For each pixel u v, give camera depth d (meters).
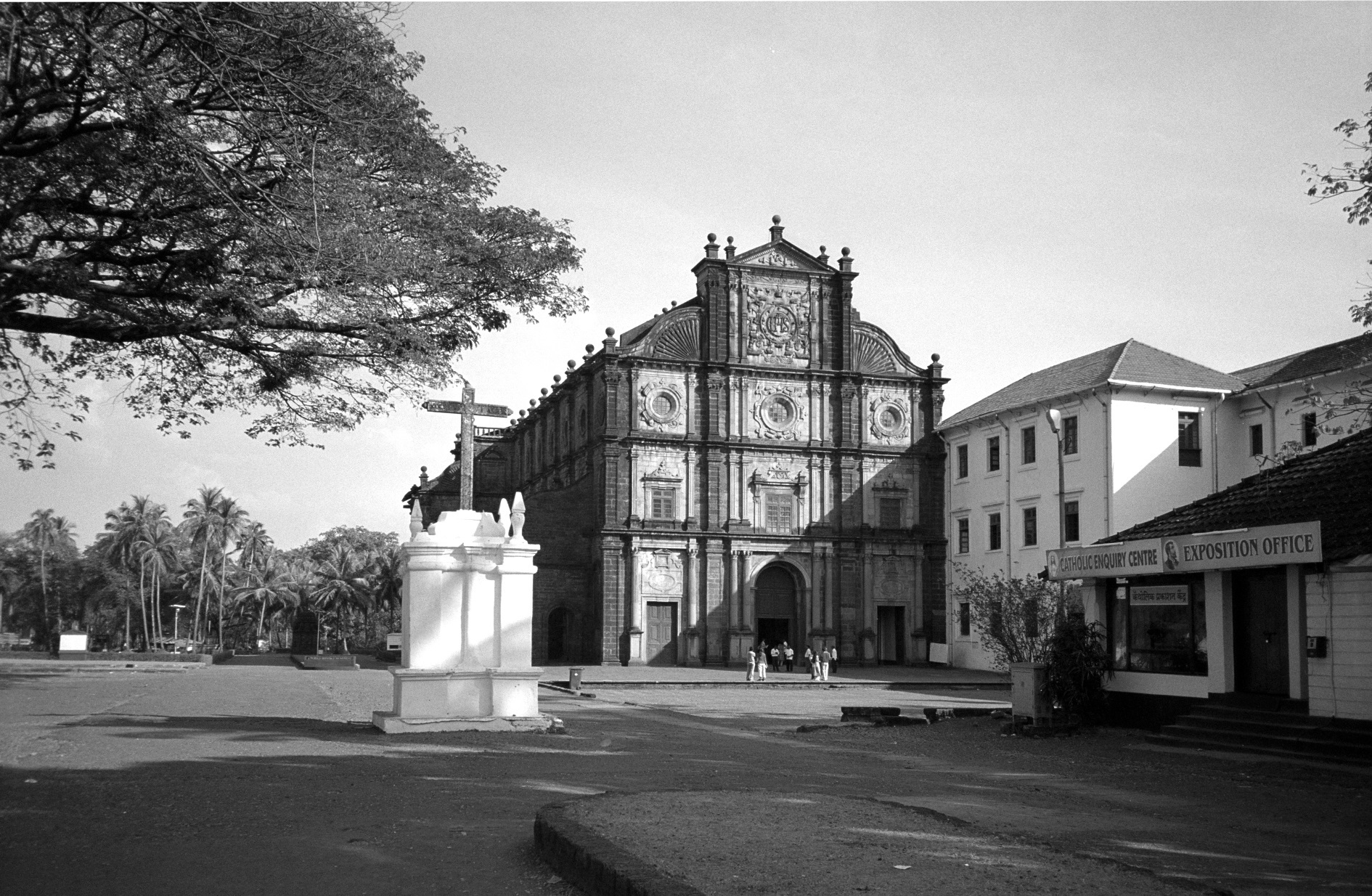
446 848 9.71
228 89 14.70
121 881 8.55
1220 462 49.28
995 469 59.06
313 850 9.60
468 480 21.59
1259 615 20.86
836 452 65.25
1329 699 18.78
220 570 108.50
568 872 8.40
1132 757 18.83
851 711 25.77
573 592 63.81
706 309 63.91
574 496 64.44
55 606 108.25
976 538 60.59
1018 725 22.78
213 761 15.06
